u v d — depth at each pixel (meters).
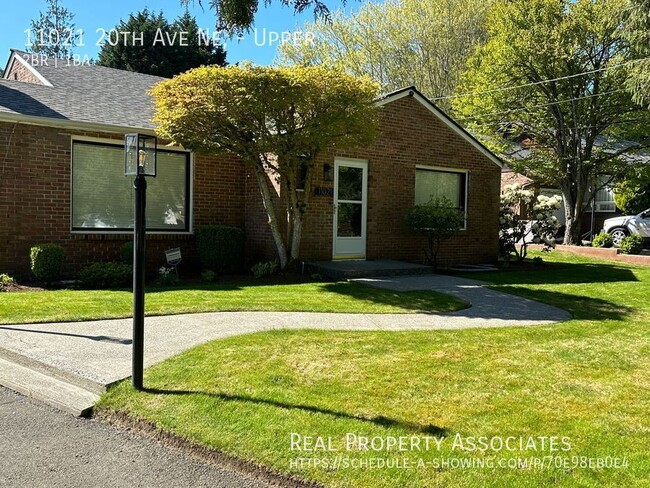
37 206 9.57
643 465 3.06
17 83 10.98
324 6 5.72
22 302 7.29
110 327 6.17
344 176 11.72
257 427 3.55
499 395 4.12
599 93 16.98
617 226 19.94
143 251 4.23
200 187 11.47
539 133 18.91
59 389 4.45
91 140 10.17
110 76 13.34
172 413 3.83
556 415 3.75
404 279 10.40
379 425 3.55
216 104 8.56
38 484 3.05
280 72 8.70
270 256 11.28
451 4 26.59
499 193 14.51
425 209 11.83
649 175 18.06
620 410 3.87
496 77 18.03
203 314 6.95
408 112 12.57
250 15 5.41
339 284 9.54
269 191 10.91
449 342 5.73
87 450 3.49
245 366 4.74
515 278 11.21
